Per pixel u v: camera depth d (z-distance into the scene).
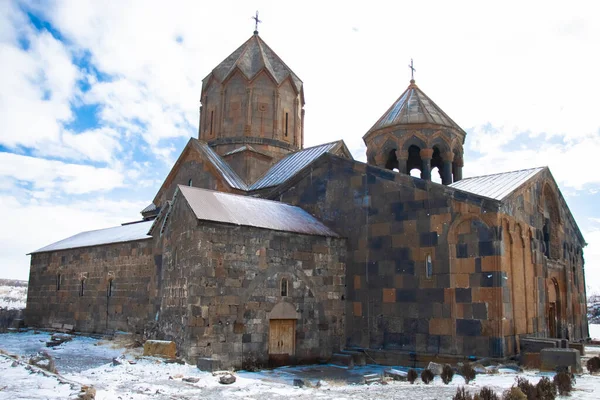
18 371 11.66
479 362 14.27
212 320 14.84
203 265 14.91
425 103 22.55
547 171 19.31
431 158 23.25
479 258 15.24
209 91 28.05
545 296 17.97
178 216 16.75
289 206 20.09
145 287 21.73
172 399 10.00
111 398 9.78
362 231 18.31
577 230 23.59
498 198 15.37
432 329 15.95
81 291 25.84
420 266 16.53
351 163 19.03
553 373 13.13
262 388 11.48
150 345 15.62
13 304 63.50
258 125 26.62
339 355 17.06
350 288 18.28
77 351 18.66
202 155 25.28
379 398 10.03
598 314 58.56
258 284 16.00
